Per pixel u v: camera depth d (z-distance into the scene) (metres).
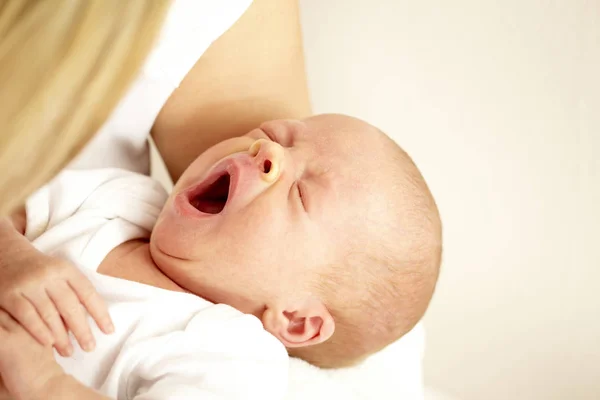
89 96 0.43
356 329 0.87
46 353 0.64
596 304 1.20
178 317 0.76
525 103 1.17
